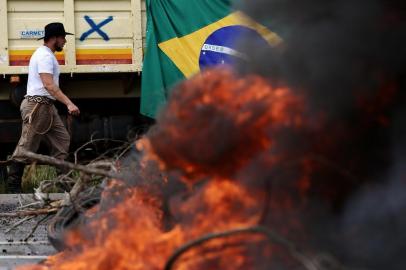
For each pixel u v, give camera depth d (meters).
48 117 9.41
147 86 9.98
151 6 10.00
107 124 10.53
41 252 6.56
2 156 10.91
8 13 10.23
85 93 10.59
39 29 10.25
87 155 9.95
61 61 10.23
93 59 10.28
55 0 10.22
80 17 10.26
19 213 5.00
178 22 9.88
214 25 9.69
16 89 10.39
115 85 10.59
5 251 6.62
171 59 9.92
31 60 9.38
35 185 9.48
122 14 10.28
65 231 4.36
